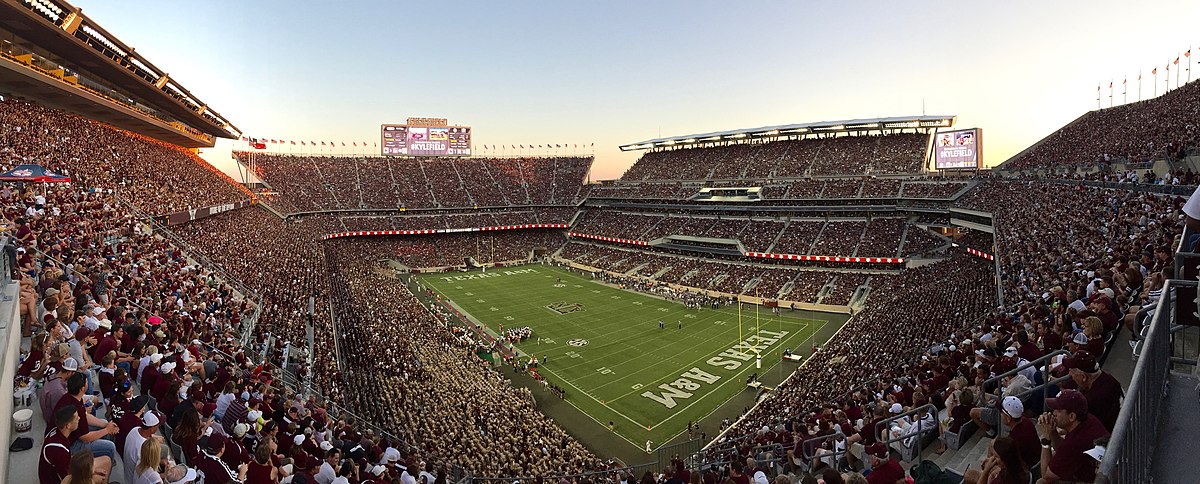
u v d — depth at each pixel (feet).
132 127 231.91
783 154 358.02
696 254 303.07
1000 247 143.95
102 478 28.53
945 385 54.44
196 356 57.41
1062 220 125.59
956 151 274.57
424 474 59.77
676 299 241.55
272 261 172.55
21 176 88.17
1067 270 76.59
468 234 390.83
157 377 41.55
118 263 80.79
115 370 38.63
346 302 173.58
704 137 388.98
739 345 172.14
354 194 388.16
